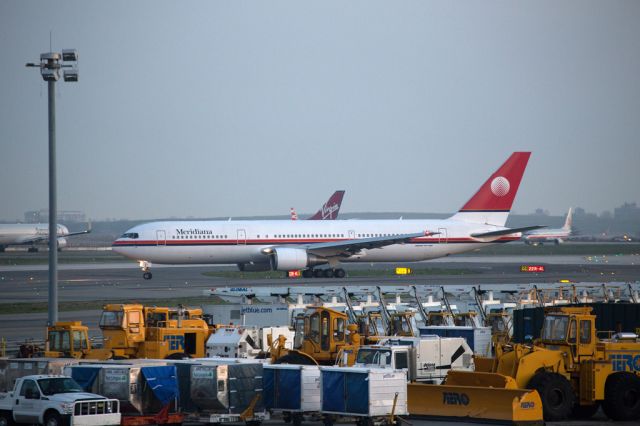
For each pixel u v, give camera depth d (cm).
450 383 13725
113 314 16550
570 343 13362
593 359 13375
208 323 19762
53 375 12638
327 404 12406
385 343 15950
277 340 16800
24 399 12012
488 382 13275
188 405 12556
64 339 16375
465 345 15250
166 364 12725
